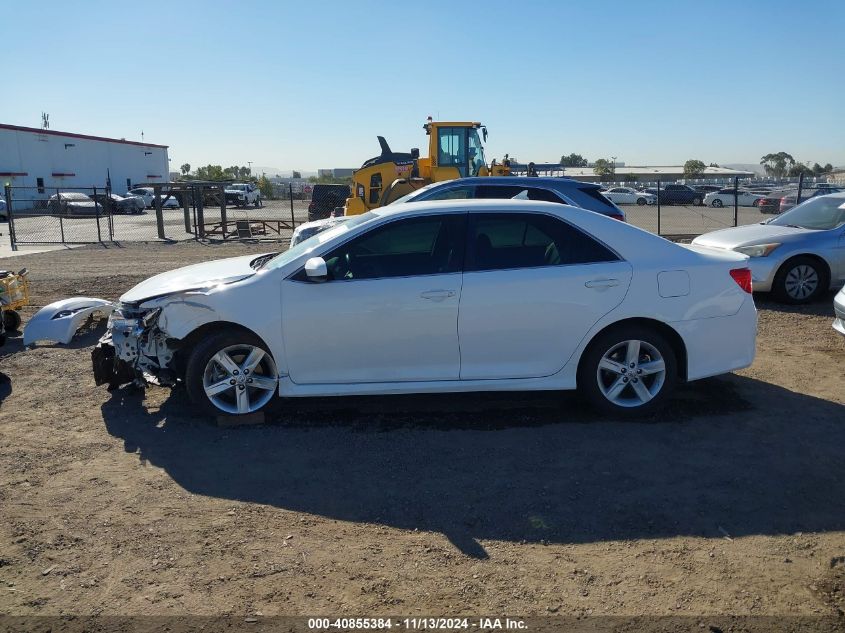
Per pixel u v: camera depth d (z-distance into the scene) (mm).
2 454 4793
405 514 3957
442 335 5148
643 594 3219
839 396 5832
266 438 5039
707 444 4855
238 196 46281
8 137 48844
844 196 10383
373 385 5199
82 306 7742
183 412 5562
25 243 20938
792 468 4473
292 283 5129
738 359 5453
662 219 29016
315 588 3285
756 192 41312
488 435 5051
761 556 3510
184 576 3385
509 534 3738
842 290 7223
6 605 3168
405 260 5207
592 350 5262
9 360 7102
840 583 3285
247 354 5258
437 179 17578
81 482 4379
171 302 5191
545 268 5211
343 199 27562
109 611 3127
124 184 63531
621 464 4551
